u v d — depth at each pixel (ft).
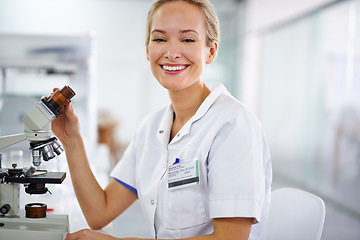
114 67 19.84
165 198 3.80
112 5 19.63
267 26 19.40
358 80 12.30
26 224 3.60
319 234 3.97
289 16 17.04
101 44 19.71
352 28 12.48
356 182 12.36
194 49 3.56
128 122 19.94
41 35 8.04
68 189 5.64
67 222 3.71
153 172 4.04
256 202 3.20
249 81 20.62
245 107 3.66
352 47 12.53
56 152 3.73
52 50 8.11
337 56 13.33
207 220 3.68
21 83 8.07
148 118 4.48
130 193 4.41
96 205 4.23
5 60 7.97
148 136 4.24
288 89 17.03
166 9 3.56
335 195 13.51
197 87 3.88
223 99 3.81
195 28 3.55
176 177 3.67
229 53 20.67
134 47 19.88
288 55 17.07
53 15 19.39
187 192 3.64
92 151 8.39
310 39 15.15
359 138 12.28
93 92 8.40
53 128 4.07
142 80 20.01
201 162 3.57
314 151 14.94
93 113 8.46
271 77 18.93
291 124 16.85
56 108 3.60
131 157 4.45
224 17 20.49
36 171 3.91
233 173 3.26
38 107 3.54
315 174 14.93
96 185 4.28
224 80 20.76
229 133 3.42
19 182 3.63
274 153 18.72
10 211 3.86
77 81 8.30
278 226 4.43
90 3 19.52
